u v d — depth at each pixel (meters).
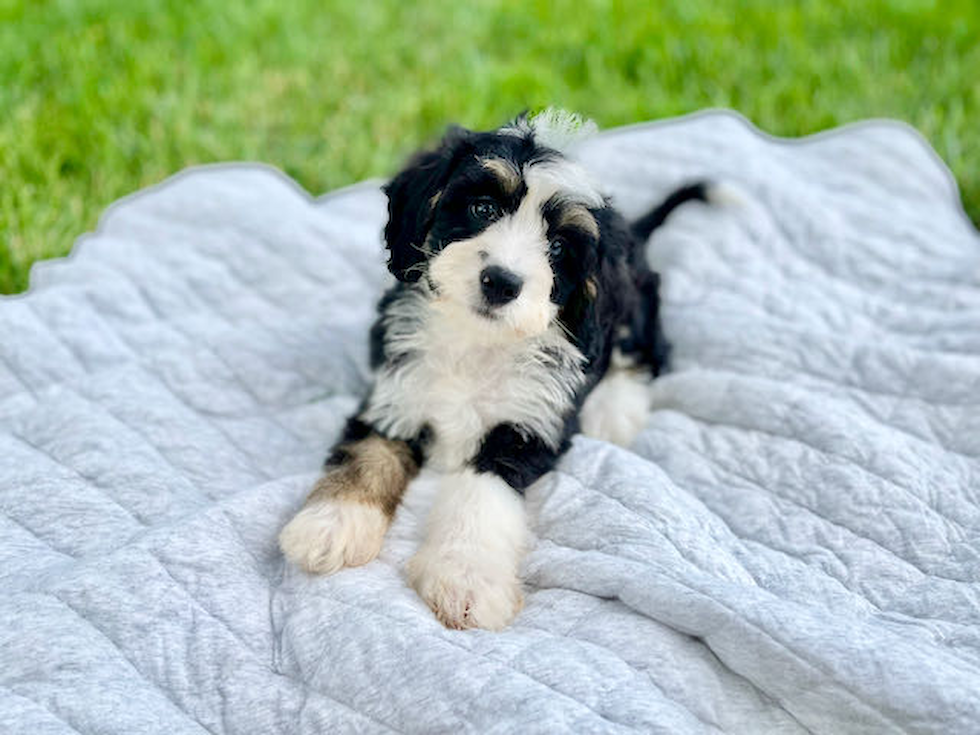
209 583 0.47
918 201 0.82
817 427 0.57
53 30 1.03
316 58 1.06
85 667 0.42
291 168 0.93
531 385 0.54
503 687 0.41
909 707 0.40
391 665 0.42
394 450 0.54
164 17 1.07
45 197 0.84
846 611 0.47
